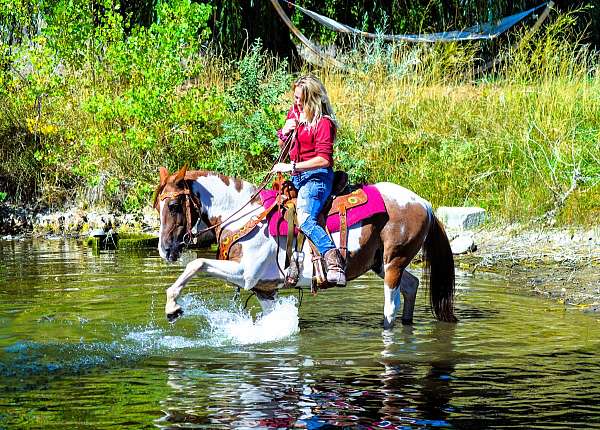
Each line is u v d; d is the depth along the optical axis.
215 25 21.38
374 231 8.20
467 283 10.81
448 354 7.51
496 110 16.62
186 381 6.70
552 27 18.83
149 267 11.93
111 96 16.47
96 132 15.39
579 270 11.32
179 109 15.36
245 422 5.79
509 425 5.74
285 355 7.49
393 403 6.18
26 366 7.11
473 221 14.05
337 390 6.47
